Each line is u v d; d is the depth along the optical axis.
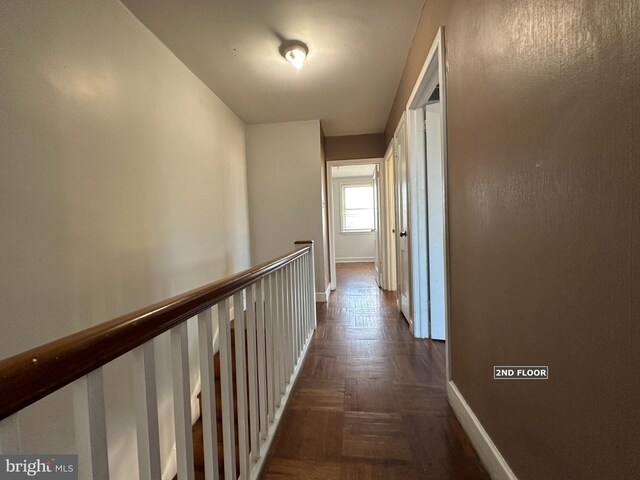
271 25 1.86
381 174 4.31
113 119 1.49
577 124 0.64
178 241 2.08
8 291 0.99
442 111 1.52
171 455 1.77
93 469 0.51
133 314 0.60
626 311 0.54
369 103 3.18
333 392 1.73
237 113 3.30
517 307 0.92
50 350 0.43
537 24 0.76
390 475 1.16
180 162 2.14
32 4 1.08
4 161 0.99
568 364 0.70
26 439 1.03
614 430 0.58
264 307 1.43
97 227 1.37
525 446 0.90
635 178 0.51
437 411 1.54
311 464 1.23
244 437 1.11
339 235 7.54
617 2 0.53
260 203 3.71
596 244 0.60
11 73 1.01
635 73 0.50
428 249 2.47
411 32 2.01
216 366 2.10
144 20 1.73
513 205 0.92
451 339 1.58
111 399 1.37
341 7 1.75
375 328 2.78
